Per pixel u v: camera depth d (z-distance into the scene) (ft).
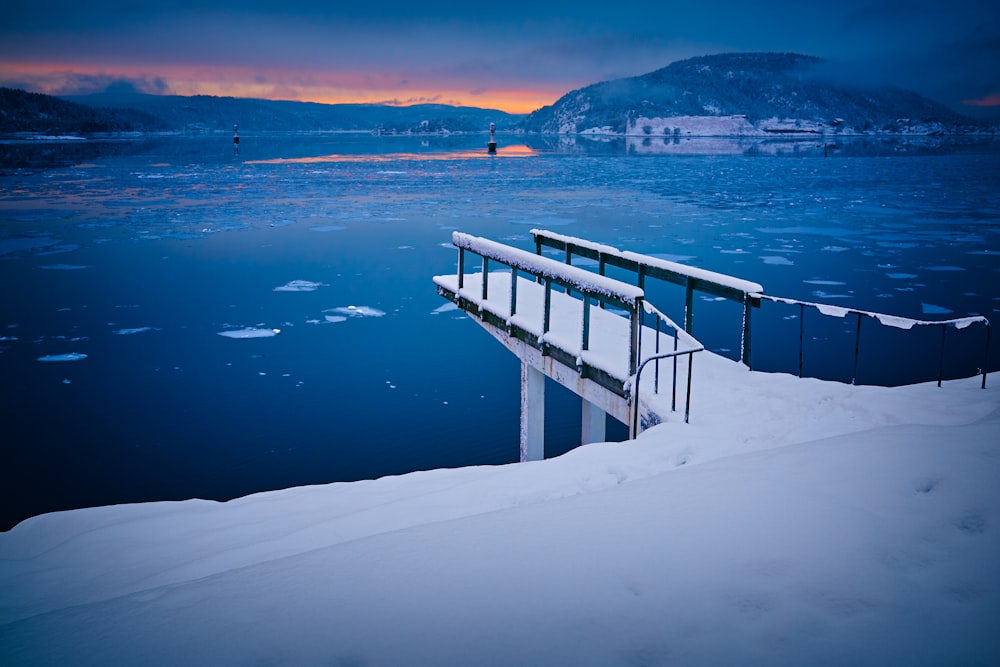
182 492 33.42
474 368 50.70
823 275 76.95
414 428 40.19
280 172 238.07
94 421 41.83
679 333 21.86
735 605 7.43
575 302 31.65
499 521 10.07
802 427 17.16
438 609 7.63
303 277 81.05
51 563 13.74
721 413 18.97
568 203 146.72
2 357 53.72
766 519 9.41
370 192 171.94
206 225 118.42
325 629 7.37
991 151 410.93
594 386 23.86
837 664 6.42
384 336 58.49
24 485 34.35
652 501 10.40
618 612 7.38
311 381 48.26
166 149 437.99
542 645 6.86
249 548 12.80
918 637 6.78
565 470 15.46
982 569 7.94
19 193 165.37
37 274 82.64
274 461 36.40
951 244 95.25
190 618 7.82
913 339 54.65
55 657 7.23
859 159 321.32
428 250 96.37
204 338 58.34
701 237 101.91
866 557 8.29
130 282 78.89
